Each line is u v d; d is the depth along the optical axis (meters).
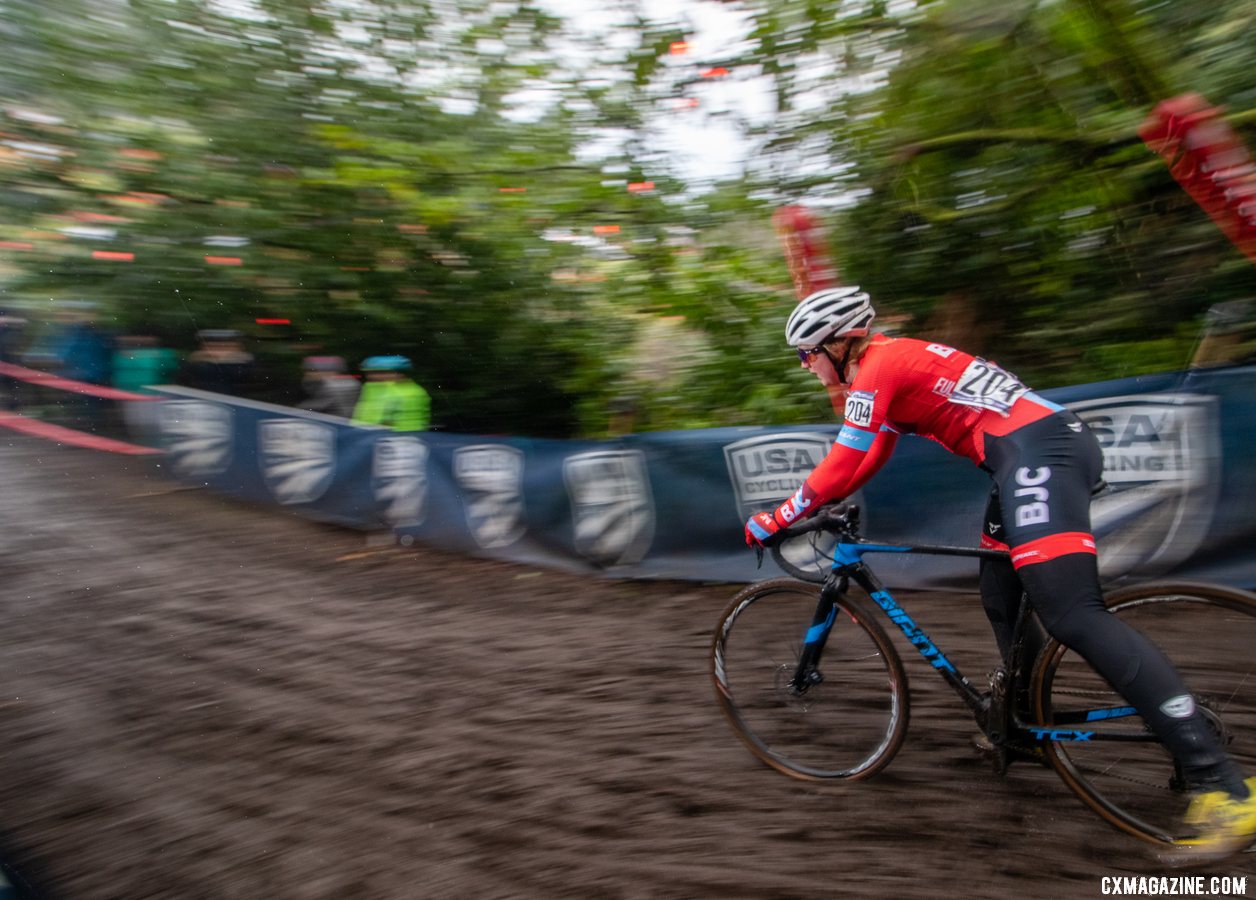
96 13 5.69
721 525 4.19
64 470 7.29
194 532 5.64
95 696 3.32
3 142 5.48
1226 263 3.98
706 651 3.47
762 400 5.20
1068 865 2.03
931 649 2.32
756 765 2.59
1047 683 2.14
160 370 7.66
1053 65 4.09
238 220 5.80
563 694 3.18
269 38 5.77
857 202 4.79
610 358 6.04
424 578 4.66
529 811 2.43
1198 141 3.55
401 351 6.91
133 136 5.45
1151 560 3.43
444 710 3.10
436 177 5.27
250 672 3.51
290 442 5.93
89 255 6.06
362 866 2.22
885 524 3.85
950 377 2.18
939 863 2.08
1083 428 2.12
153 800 2.58
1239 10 3.65
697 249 5.18
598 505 4.48
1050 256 4.50
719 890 2.04
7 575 4.84
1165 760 2.20
